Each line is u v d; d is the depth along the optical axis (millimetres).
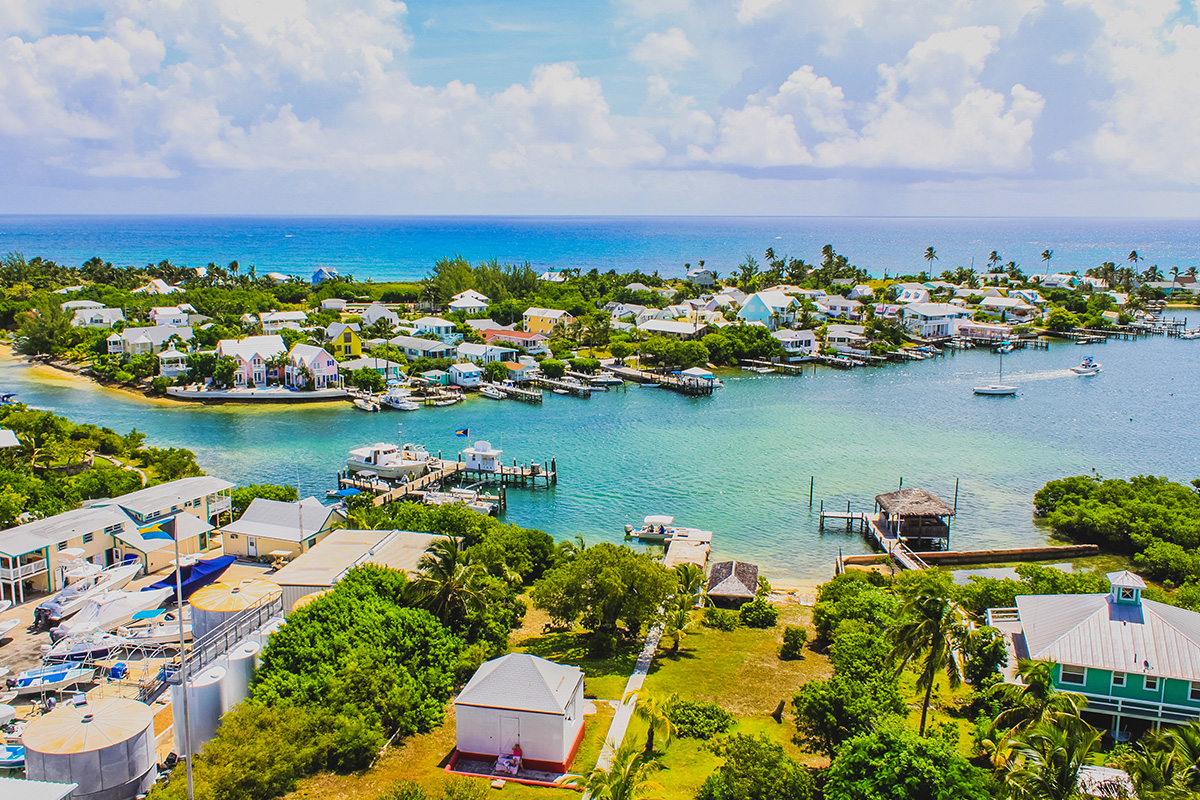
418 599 48844
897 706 40469
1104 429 121625
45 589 57625
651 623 51688
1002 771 32594
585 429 121562
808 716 39562
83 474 81188
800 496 91250
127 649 48375
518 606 58875
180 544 64500
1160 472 100125
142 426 119250
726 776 33156
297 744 36281
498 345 175250
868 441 114625
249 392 136250
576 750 39219
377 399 136000
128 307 192750
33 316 175625
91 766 32875
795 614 61156
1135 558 71375
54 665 45188
